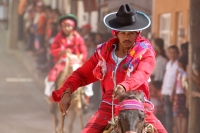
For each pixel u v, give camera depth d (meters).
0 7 67.25
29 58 48.09
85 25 33.28
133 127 9.06
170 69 20.67
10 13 55.75
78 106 21.45
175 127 20.58
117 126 9.52
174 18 24.36
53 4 50.66
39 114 27.88
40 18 43.75
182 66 20.16
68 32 22.41
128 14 10.19
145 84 10.41
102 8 34.56
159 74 21.95
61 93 10.89
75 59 21.91
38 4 44.97
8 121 25.91
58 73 21.89
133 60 10.23
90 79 11.21
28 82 38.84
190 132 17.39
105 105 10.62
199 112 17.22
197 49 17.16
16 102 31.16
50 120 26.52
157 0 26.28
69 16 23.00
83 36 33.16
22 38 58.72
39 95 33.81
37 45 44.22
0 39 61.50
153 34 25.88
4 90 35.28
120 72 10.47
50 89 22.11
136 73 9.85
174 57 20.69
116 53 10.62
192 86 17.33
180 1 23.66
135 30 10.14
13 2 55.03
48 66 39.16
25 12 55.88
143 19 10.42
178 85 20.28
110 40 10.70
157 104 21.73
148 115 10.31
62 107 10.73
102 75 10.65
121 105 9.36
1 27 67.19
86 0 35.41
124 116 9.17
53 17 40.66
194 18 17.06
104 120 10.54
